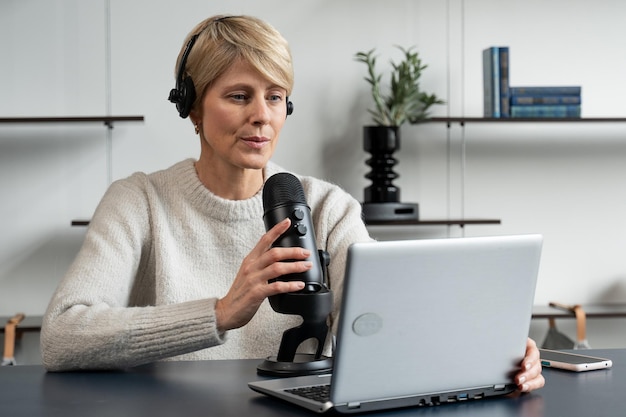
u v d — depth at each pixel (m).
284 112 1.64
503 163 3.62
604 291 3.68
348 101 3.53
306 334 1.37
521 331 1.23
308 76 3.51
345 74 3.52
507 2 3.59
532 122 3.42
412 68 3.53
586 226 3.67
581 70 3.63
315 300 1.32
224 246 1.82
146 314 1.44
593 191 3.67
